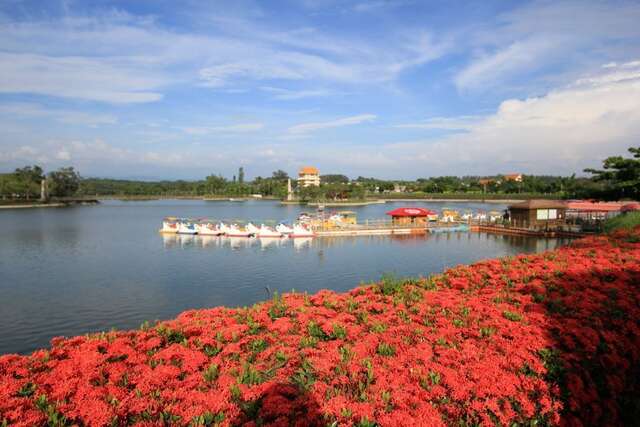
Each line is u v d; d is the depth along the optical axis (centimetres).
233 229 5703
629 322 775
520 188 14688
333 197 14550
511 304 885
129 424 477
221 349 677
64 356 635
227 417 480
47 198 13938
